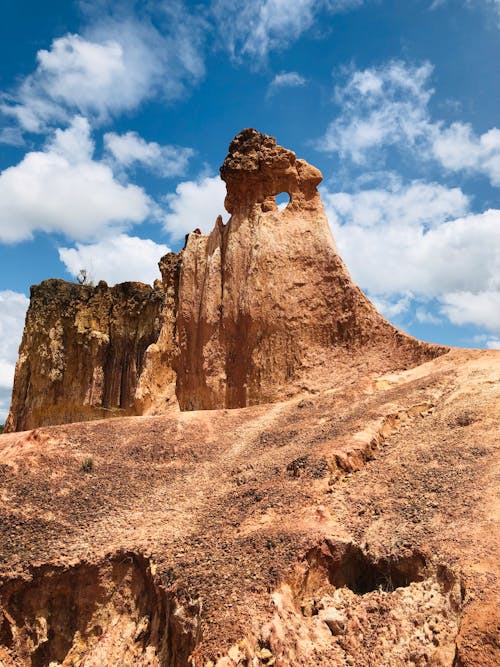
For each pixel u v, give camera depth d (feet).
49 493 54.65
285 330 96.43
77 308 167.43
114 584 43.70
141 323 163.22
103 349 163.32
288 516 43.88
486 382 59.98
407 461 47.39
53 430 68.03
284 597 34.45
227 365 103.09
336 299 95.40
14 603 43.60
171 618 36.76
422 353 80.79
